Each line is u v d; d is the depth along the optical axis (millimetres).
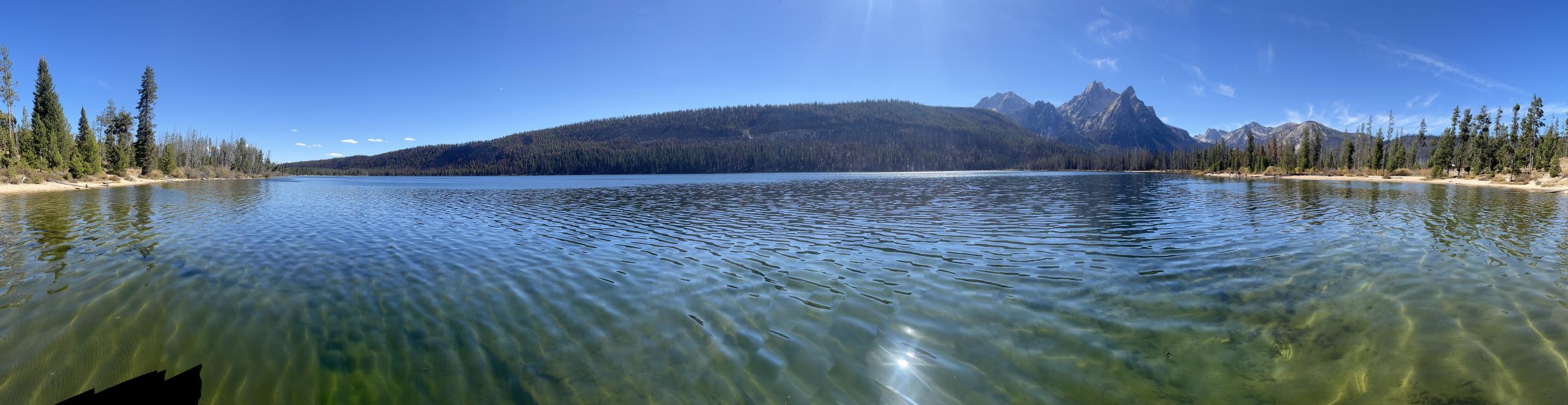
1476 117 81562
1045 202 35125
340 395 6402
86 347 7738
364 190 66375
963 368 6855
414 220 25203
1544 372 6289
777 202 37031
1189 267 12648
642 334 8203
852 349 7496
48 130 70688
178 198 41875
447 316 9195
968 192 48250
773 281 11586
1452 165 93250
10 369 6969
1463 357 6824
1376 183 66500
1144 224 21609
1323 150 152625
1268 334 7902
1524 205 30094
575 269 13008
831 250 15586
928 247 16062
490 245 16859
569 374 6855
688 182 94062
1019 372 6727
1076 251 15125
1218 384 6309
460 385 6625
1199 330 8117
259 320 8969
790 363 7066
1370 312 8797
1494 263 12758
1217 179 87125
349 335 8273
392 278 11961
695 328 8438
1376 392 5996
